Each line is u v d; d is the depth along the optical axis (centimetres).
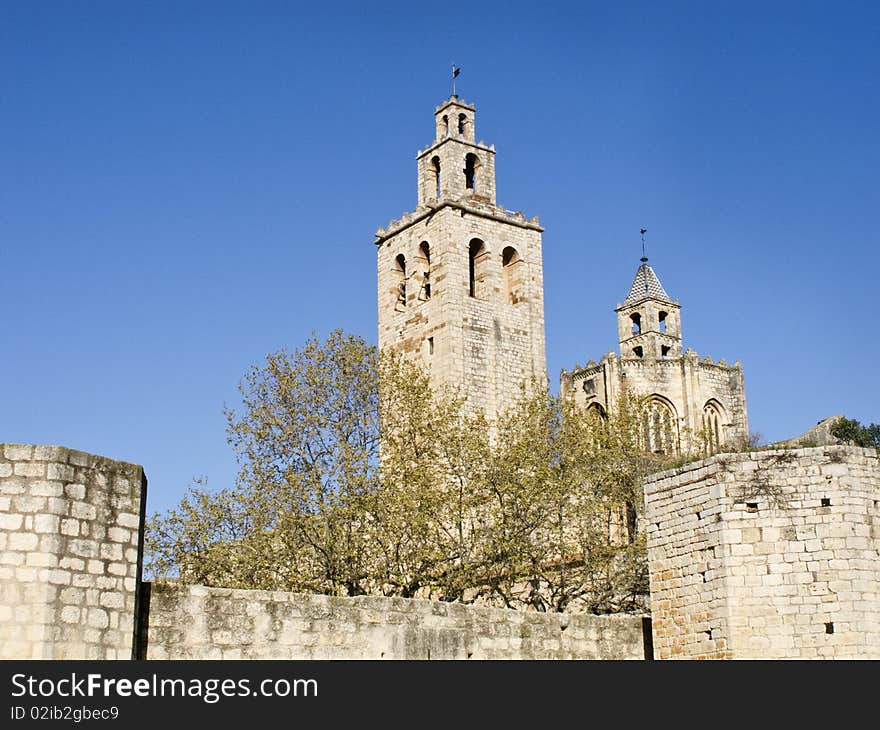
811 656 2848
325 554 4591
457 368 9738
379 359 5325
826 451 2961
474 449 5506
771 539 2950
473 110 10669
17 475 2105
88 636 2128
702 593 3020
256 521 4688
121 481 2234
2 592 2052
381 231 10825
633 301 14438
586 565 5319
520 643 3003
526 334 10244
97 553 2167
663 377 13688
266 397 5041
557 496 5419
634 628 3259
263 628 2506
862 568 2875
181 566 4556
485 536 5231
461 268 10062
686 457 3491
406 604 2778
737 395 14000
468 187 10656
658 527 3180
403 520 4850
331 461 4903
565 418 6053
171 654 2362
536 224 10612
